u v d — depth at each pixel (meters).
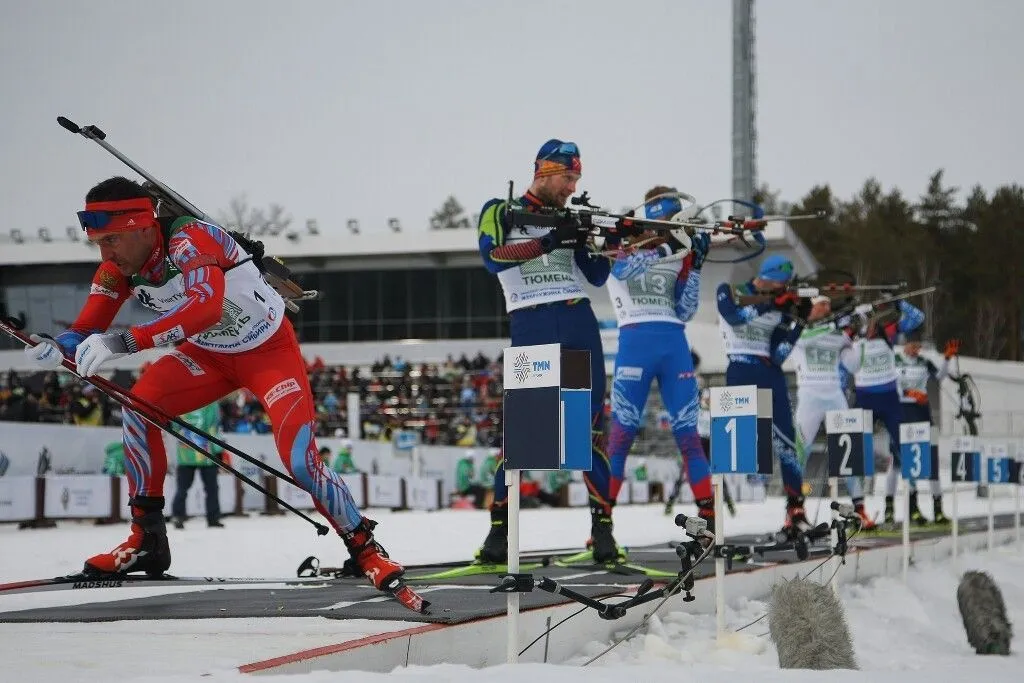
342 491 10.70
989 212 158.62
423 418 62.47
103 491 30.97
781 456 21.97
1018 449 29.19
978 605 12.70
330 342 82.69
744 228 16.19
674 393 17.62
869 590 18.41
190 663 7.54
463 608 10.17
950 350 31.97
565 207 13.77
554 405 8.14
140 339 9.83
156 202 10.69
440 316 81.88
